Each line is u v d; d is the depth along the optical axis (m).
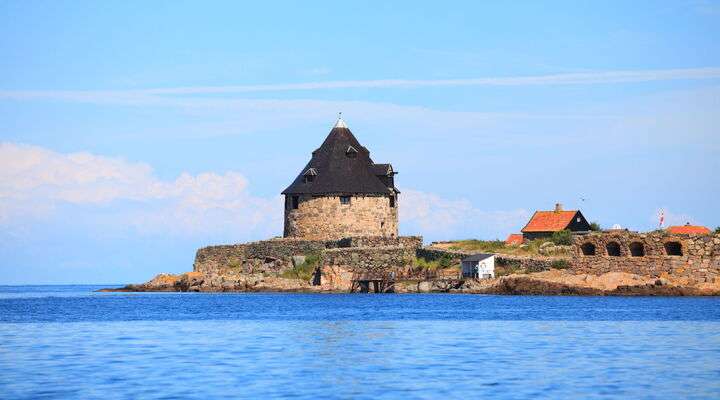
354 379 86.00
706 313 149.75
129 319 154.50
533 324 134.12
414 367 92.94
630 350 104.38
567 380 84.81
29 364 95.94
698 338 114.94
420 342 113.56
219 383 84.00
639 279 197.38
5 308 193.25
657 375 87.31
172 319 152.75
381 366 93.69
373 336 120.81
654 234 198.50
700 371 89.50
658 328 126.81
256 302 194.62
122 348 109.81
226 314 161.75
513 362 95.75
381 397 77.56
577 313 152.00
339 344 112.50
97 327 138.75
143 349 108.62
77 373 89.69
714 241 193.75
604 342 111.69
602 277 199.00
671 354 100.94
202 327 136.25
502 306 170.00
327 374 88.88
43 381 85.19
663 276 196.25
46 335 126.44
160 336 123.44
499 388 81.12
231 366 94.00
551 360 97.00
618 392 79.38
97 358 100.44
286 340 116.94
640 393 78.94
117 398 77.19
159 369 92.12
